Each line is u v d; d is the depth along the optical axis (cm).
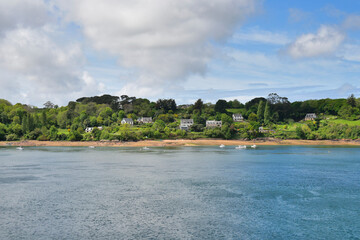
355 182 7588
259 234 4197
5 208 5338
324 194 6344
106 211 5188
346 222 4666
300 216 4941
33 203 5653
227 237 4094
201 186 7125
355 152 16550
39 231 4278
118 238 4050
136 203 5666
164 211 5200
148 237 4091
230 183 7475
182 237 4091
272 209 5312
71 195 6253
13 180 7844
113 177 8306
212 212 5147
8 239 3997
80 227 4441
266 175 8638
